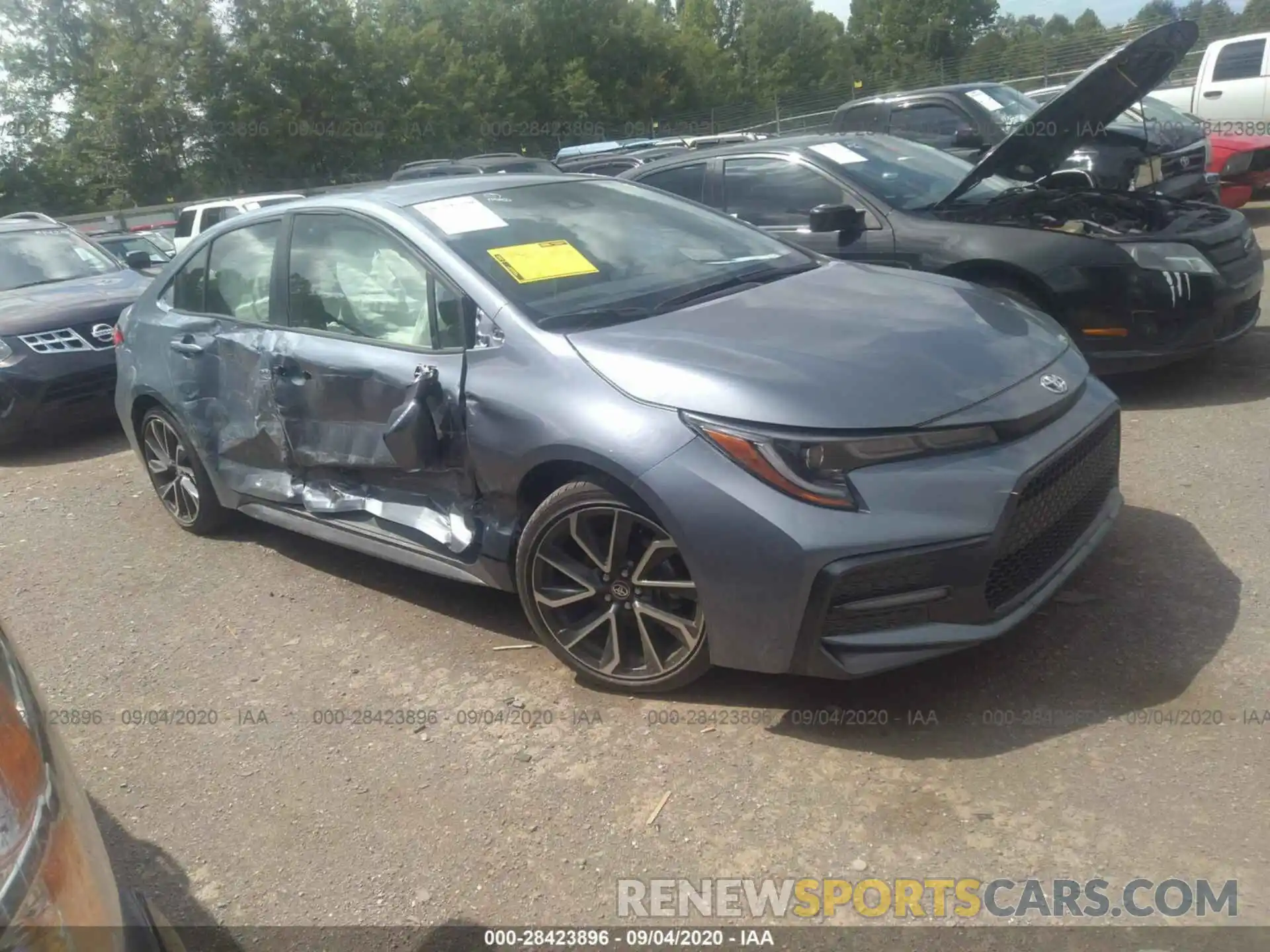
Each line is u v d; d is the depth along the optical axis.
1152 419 5.50
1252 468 4.66
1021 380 3.27
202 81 36.38
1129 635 3.42
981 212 6.01
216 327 4.72
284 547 5.07
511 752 3.22
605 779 3.04
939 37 64.12
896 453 2.94
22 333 7.14
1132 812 2.66
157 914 1.98
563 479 3.43
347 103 38.75
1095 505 3.55
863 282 4.06
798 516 2.89
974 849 2.61
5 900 1.46
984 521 2.90
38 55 41.59
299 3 37.50
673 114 51.06
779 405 2.99
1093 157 9.20
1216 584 3.67
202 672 3.94
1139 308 5.45
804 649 2.96
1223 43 13.87
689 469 3.02
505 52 47.78
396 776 3.17
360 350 3.97
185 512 5.33
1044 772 2.84
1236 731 2.90
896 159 6.68
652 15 51.12
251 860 2.88
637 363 3.27
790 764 3.00
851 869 2.60
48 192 39.75
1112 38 27.61
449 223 3.99
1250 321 5.92
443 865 2.78
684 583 3.16
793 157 6.55
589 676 3.49
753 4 63.31
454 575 3.82
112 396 7.46
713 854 2.70
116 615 4.52
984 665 3.36
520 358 3.48
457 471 3.66
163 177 37.19
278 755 3.35
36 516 5.95
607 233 4.23
